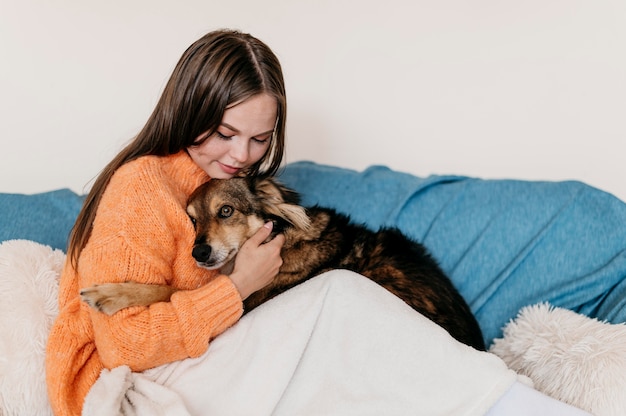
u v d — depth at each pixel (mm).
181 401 1387
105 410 1334
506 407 1404
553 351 1728
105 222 1506
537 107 2648
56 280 1804
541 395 1416
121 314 1416
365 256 2039
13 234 2057
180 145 1698
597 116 2602
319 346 1522
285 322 1526
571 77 2584
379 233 2100
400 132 2809
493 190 2219
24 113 2588
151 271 1512
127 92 2652
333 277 1601
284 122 1877
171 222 1621
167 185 1665
